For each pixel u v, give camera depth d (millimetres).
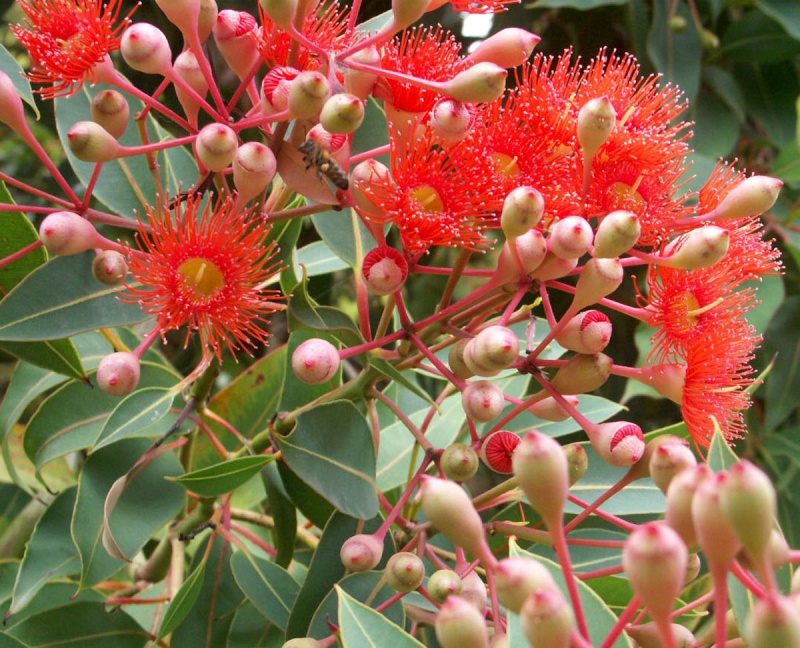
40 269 334
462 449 312
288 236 354
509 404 409
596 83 335
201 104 317
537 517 365
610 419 521
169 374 386
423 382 498
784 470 513
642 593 235
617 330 498
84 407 383
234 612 378
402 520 333
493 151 322
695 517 240
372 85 319
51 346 354
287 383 382
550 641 233
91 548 343
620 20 494
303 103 298
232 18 325
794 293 536
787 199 498
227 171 327
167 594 378
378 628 277
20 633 366
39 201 563
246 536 390
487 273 326
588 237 302
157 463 358
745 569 267
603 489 362
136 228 325
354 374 479
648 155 325
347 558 311
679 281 322
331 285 465
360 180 312
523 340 402
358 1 321
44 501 405
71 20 318
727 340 324
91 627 371
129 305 341
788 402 492
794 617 225
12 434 438
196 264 318
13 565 391
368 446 335
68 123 364
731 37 498
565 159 323
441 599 299
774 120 515
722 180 343
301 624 329
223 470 326
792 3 478
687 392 325
